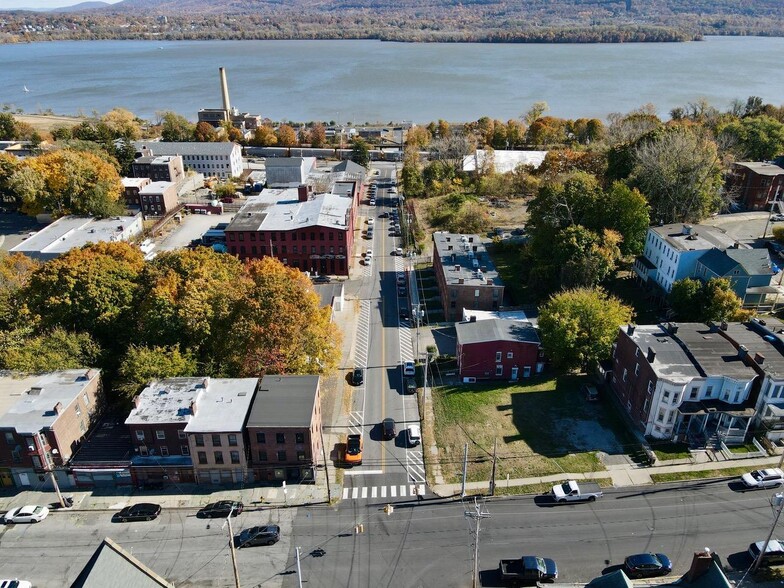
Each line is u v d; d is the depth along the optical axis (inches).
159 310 3125.0
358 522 2437.3
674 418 2741.1
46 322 3282.5
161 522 2461.9
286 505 2539.4
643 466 2664.9
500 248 5123.0
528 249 4552.2
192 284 3169.3
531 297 4170.8
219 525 2439.7
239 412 2652.6
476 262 4232.3
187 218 6240.2
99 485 2679.6
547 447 2810.0
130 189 6348.4
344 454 2817.4
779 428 2736.2
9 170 6294.3
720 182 5024.6
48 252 4785.9
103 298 3314.5
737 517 2388.0
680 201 4830.2
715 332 3061.0
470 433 2928.2
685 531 2329.0
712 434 2751.0
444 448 2842.0
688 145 4913.9
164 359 2935.5
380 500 2554.1
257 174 7701.8
